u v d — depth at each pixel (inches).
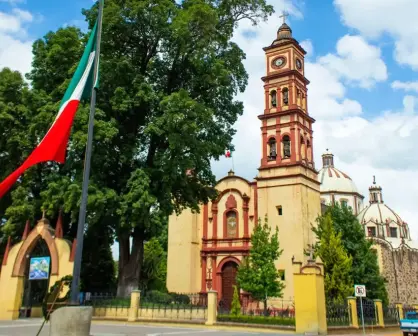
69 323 479.2
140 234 1154.0
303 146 1726.1
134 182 986.7
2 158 1238.3
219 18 1215.6
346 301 989.8
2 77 1245.7
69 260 1035.3
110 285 1378.0
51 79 1197.1
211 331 816.9
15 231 1190.9
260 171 1705.2
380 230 2834.6
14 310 1058.7
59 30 1153.4
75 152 1007.0
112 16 1037.2
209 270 1727.4
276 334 775.7
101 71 1039.0
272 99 1796.3
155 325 940.0
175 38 1084.5
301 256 1518.2
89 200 932.0
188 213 1795.0
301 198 1590.8
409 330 970.1
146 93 1061.1
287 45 1809.8
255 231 1449.3
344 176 3006.9
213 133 1227.9
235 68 1251.8
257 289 1339.8
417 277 2539.4
